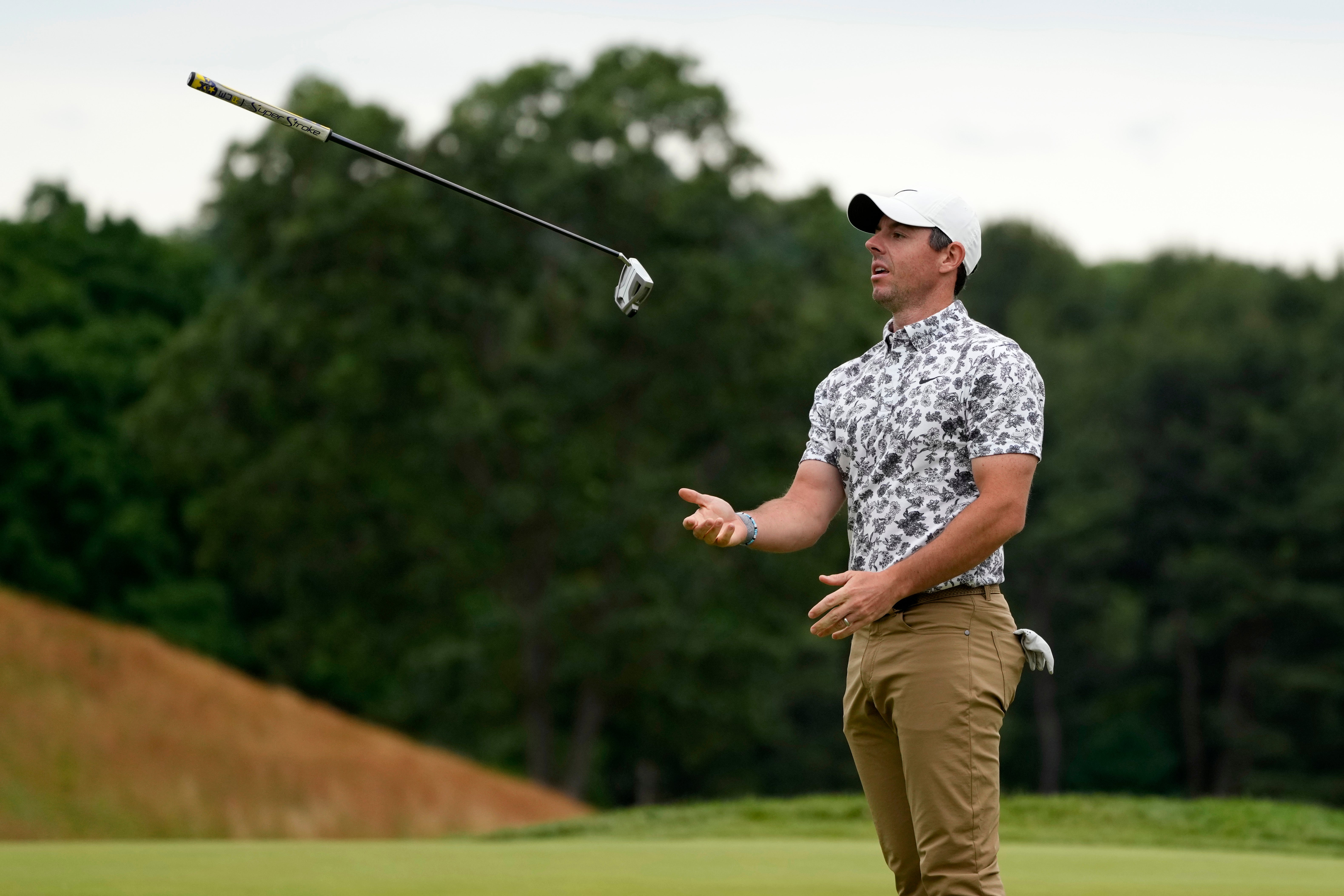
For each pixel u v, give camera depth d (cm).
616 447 6141
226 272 9250
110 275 7750
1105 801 2336
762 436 5928
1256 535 8825
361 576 6088
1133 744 9094
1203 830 2134
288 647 6550
